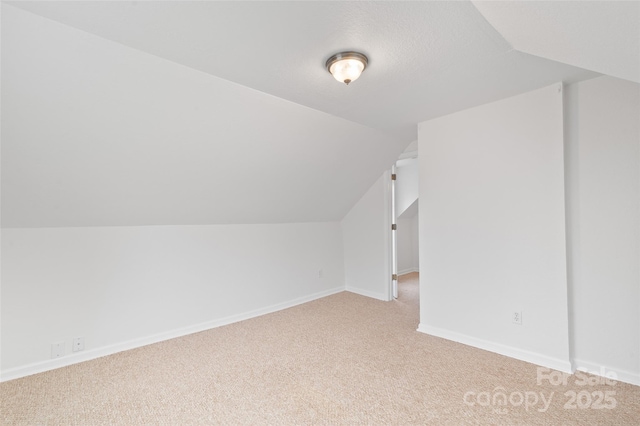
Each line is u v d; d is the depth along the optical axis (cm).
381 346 288
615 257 222
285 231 427
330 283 484
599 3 104
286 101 265
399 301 441
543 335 245
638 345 214
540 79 228
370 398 206
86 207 258
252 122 267
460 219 293
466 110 287
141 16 151
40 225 250
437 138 309
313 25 160
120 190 262
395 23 159
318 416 188
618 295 221
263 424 181
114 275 286
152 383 227
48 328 251
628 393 204
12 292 238
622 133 219
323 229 478
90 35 166
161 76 202
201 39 172
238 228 376
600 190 228
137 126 223
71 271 263
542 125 243
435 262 312
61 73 176
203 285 344
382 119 313
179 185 287
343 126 324
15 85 172
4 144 194
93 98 195
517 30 152
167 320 316
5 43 155
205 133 254
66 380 232
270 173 333
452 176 298
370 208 464
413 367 246
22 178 216
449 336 302
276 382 227
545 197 243
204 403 202
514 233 259
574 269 238
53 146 208
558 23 129
